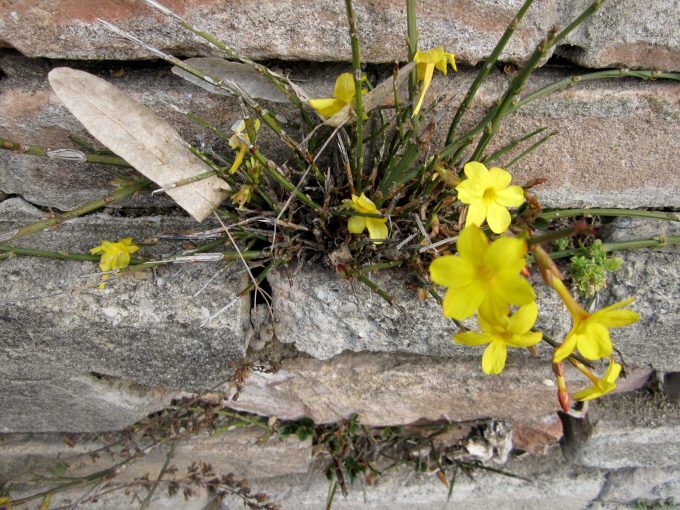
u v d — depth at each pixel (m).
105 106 0.17
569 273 0.22
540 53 0.15
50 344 0.22
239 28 0.18
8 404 0.26
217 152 0.21
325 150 0.21
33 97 0.19
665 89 0.20
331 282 0.22
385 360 0.25
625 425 0.29
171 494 0.30
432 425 0.30
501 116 0.18
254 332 0.24
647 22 0.18
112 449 0.29
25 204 0.23
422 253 0.21
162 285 0.22
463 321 0.22
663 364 0.25
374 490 0.31
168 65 0.20
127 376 0.24
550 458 0.32
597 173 0.22
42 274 0.21
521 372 0.26
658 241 0.22
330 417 0.28
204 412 0.27
